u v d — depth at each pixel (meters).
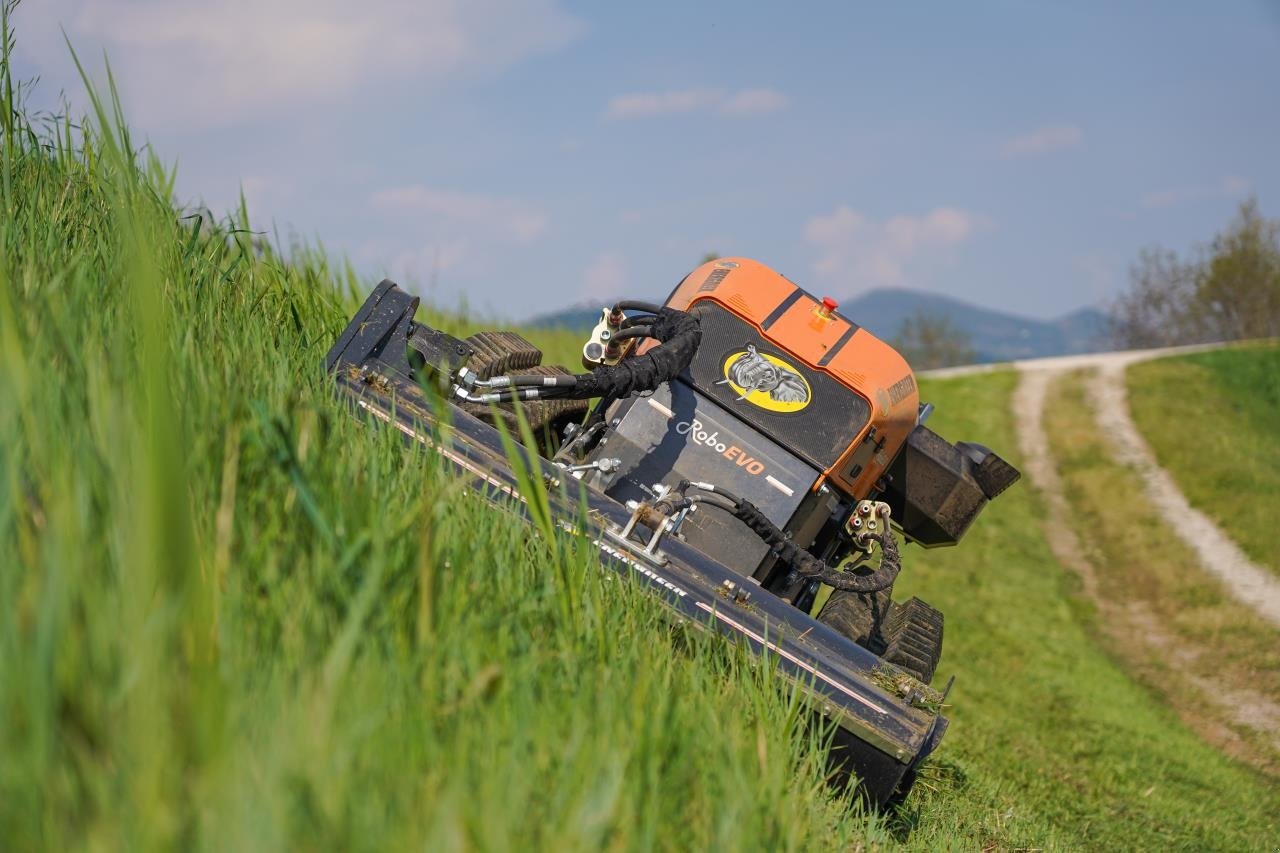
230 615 2.54
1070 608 20.45
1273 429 38.22
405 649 2.87
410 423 4.80
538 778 2.71
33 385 2.93
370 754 2.32
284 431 3.25
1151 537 26.80
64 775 1.88
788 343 6.07
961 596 19.20
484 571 3.60
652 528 4.77
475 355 6.07
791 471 5.73
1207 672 17.36
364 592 2.47
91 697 2.03
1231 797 10.18
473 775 2.53
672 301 6.46
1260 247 82.00
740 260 6.51
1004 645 16.09
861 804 4.31
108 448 2.69
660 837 2.82
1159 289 87.44
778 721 4.00
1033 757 9.66
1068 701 13.17
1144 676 16.78
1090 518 28.91
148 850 1.81
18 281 3.91
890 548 5.53
